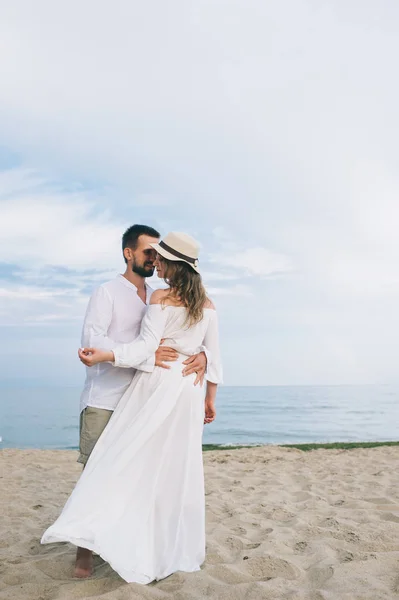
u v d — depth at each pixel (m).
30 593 2.91
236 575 3.10
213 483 6.62
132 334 3.40
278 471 7.62
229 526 4.38
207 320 3.38
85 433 3.32
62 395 102.12
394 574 3.09
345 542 3.74
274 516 4.71
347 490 5.98
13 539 4.05
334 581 2.97
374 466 7.97
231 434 25.31
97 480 2.95
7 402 67.88
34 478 7.02
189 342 3.30
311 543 3.72
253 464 8.47
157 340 3.19
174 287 3.26
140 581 2.87
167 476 3.12
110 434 3.14
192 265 3.27
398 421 32.84
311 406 52.38
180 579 2.91
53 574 3.22
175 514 3.09
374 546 3.66
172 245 3.25
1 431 26.45
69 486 6.40
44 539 2.74
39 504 5.32
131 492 3.00
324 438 23.23
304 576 3.14
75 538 2.76
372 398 72.94
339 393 96.44
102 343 3.15
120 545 2.85
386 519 4.52
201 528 3.17
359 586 2.89
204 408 3.43
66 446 19.86
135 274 3.48
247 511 4.94
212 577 3.02
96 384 3.32
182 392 3.20
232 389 120.38
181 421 3.19
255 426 29.80
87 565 3.17
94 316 3.31
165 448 3.12
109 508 2.92
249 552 3.56
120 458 3.00
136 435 3.06
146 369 3.17
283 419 35.38
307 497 5.61
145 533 2.99
